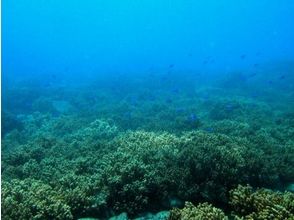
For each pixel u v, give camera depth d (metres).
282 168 11.07
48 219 8.43
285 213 7.55
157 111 24.27
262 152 11.80
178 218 8.05
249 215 7.93
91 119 21.30
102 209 9.20
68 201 9.17
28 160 13.29
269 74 47.72
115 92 36.75
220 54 147.88
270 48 169.12
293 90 33.41
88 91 37.06
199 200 9.46
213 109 22.48
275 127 17.19
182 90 36.56
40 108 28.70
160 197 9.45
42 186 9.70
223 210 9.05
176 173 9.88
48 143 15.63
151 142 12.36
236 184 9.73
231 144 11.41
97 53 198.25
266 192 8.91
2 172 11.80
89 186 9.67
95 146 13.85
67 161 12.51
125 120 20.34
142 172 9.79
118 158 10.74
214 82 43.56
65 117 22.91
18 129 21.64
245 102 25.30
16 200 8.90
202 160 9.98
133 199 9.23
